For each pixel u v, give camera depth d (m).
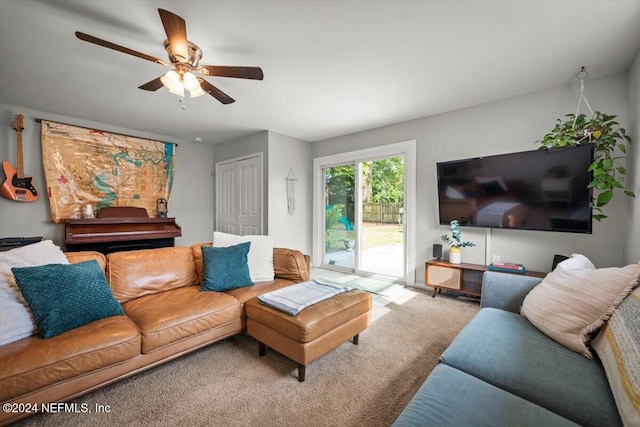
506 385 1.07
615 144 2.22
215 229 5.26
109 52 2.10
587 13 1.66
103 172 3.95
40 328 1.41
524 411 0.90
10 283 1.53
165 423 1.33
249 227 4.52
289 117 3.56
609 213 2.38
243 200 4.64
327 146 4.59
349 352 1.97
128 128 4.14
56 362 1.27
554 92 2.63
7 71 2.39
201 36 1.90
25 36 1.89
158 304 1.87
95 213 3.88
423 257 3.50
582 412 0.92
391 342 2.11
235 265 2.34
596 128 2.20
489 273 1.92
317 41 1.96
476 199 2.91
